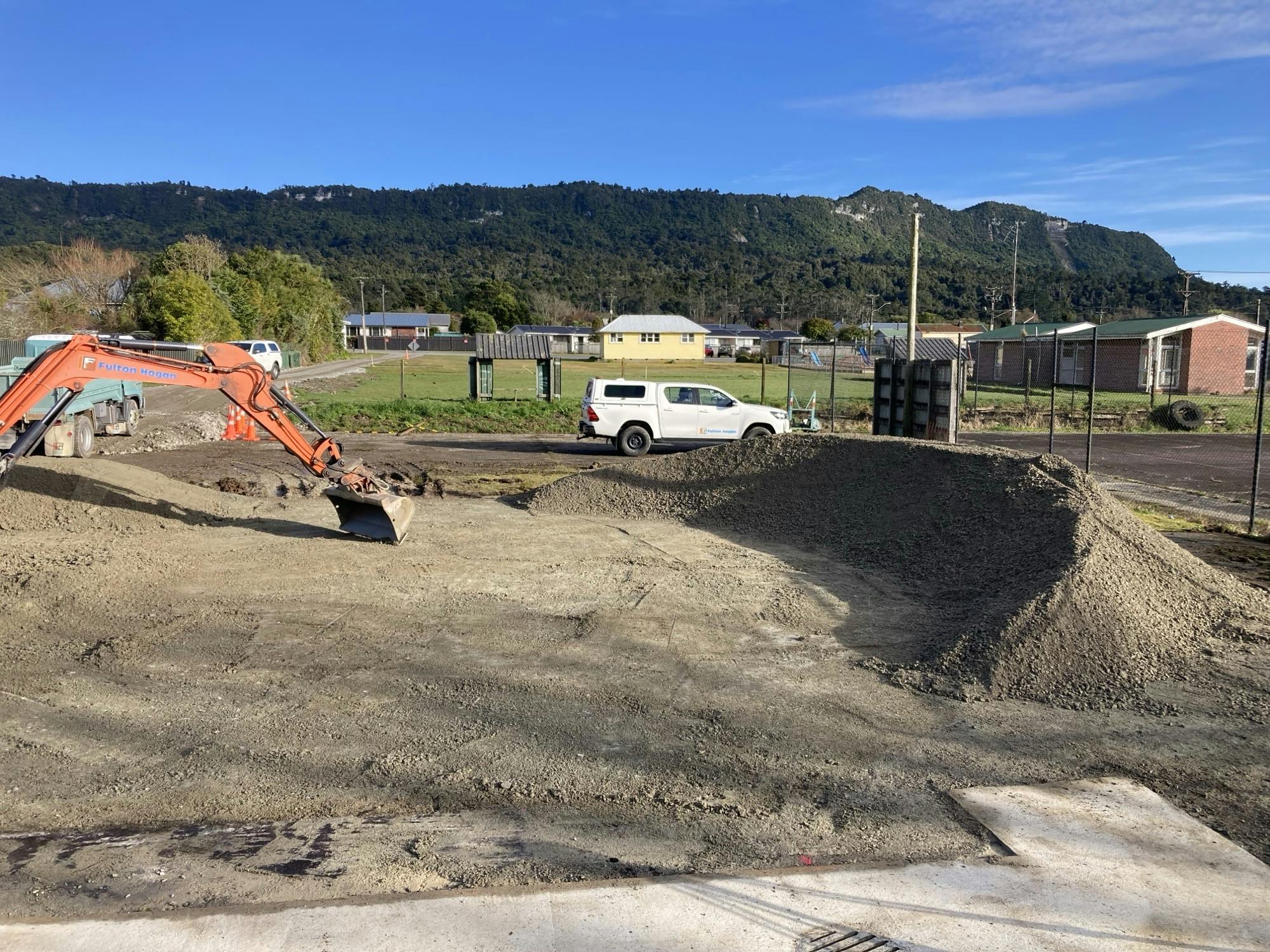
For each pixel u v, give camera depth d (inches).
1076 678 245.1
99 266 2541.8
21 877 150.3
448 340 4281.5
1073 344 1702.8
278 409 414.6
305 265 2935.5
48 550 385.4
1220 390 1550.2
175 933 132.7
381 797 182.1
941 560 353.1
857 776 193.0
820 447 488.1
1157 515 522.9
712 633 288.4
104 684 240.2
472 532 450.6
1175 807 179.8
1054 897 145.9
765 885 148.6
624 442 810.8
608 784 188.1
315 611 307.6
